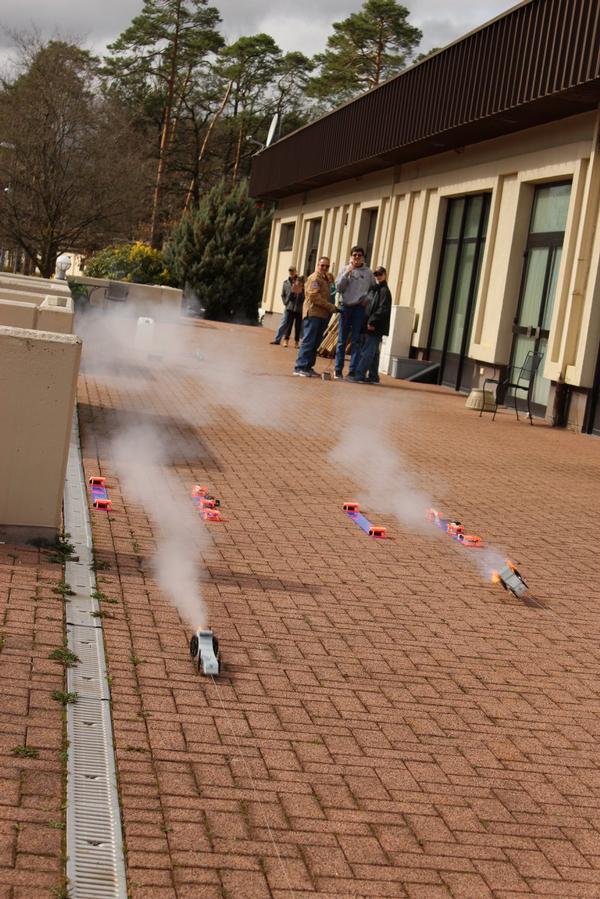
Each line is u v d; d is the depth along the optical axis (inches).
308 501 372.2
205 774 161.5
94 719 174.1
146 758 163.6
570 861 150.9
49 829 137.4
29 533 264.2
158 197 2373.3
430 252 919.7
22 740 161.2
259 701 193.6
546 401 699.4
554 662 237.3
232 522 328.5
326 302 788.0
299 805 156.2
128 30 2357.3
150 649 210.5
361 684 209.5
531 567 319.3
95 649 205.0
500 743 189.9
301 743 178.1
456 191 864.9
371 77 2340.1
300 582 273.9
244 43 2561.5
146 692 189.5
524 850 152.3
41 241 1726.1
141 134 2265.0
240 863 137.9
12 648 196.9
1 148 1701.5
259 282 1753.2
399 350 940.6
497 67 702.5
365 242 1147.3
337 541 322.0
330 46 2353.6
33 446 261.3
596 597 294.7
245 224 1763.0
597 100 631.2
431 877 141.3
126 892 127.7
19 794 145.2
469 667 227.5
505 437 583.8
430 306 922.7
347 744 180.5
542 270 726.5
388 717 194.9
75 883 127.4
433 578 294.4
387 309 796.6
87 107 1723.7
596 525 386.6
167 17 2320.4
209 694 193.0
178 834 142.7
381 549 319.3
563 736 196.7
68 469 360.8
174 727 176.7
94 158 1722.4
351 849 145.6
